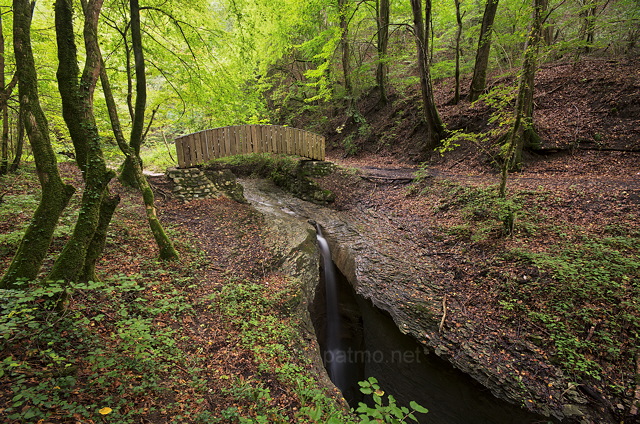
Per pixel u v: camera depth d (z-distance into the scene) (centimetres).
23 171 804
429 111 1224
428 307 553
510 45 1376
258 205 1127
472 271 609
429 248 733
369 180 1173
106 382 278
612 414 349
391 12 1620
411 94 1650
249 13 957
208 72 980
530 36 566
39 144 338
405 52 1745
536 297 497
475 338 476
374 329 600
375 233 872
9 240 438
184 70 953
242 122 1291
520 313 488
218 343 413
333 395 392
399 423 181
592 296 458
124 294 438
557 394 381
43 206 338
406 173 1170
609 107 971
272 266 667
